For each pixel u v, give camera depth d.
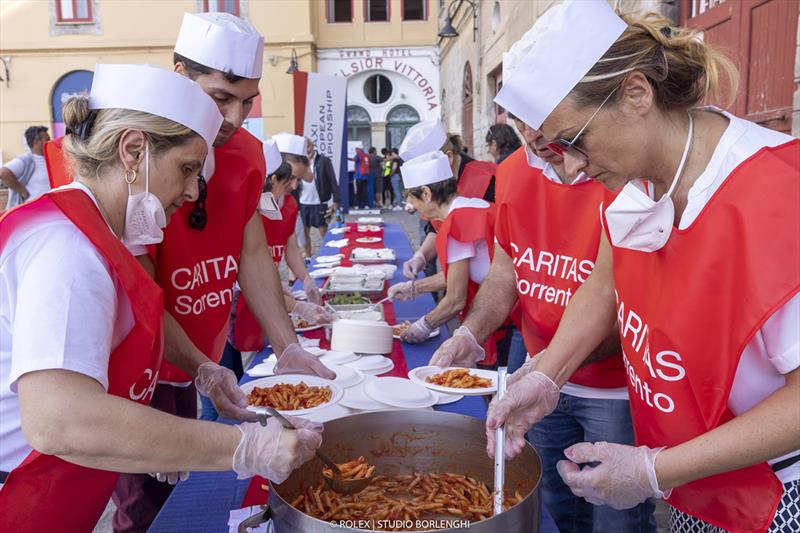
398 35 17.31
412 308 2.93
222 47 1.34
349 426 1.22
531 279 1.73
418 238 8.77
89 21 14.48
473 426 1.22
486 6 9.70
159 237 1.05
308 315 2.46
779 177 0.85
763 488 0.97
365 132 18.61
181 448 0.87
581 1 0.88
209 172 1.55
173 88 0.95
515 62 1.05
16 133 14.82
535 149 1.39
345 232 5.75
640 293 1.06
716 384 0.94
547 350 1.35
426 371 1.84
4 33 14.47
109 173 0.95
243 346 2.41
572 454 1.04
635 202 0.94
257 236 1.85
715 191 0.89
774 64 2.89
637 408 1.13
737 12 3.15
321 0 17.23
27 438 0.80
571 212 1.61
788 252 0.82
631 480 0.97
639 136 0.90
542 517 1.21
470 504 1.16
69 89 14.80
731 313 0.88
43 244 0.84
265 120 15.10
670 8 3.72
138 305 0.91
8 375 0.89
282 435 0.96
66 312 0.81
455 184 2.47
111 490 1.12
